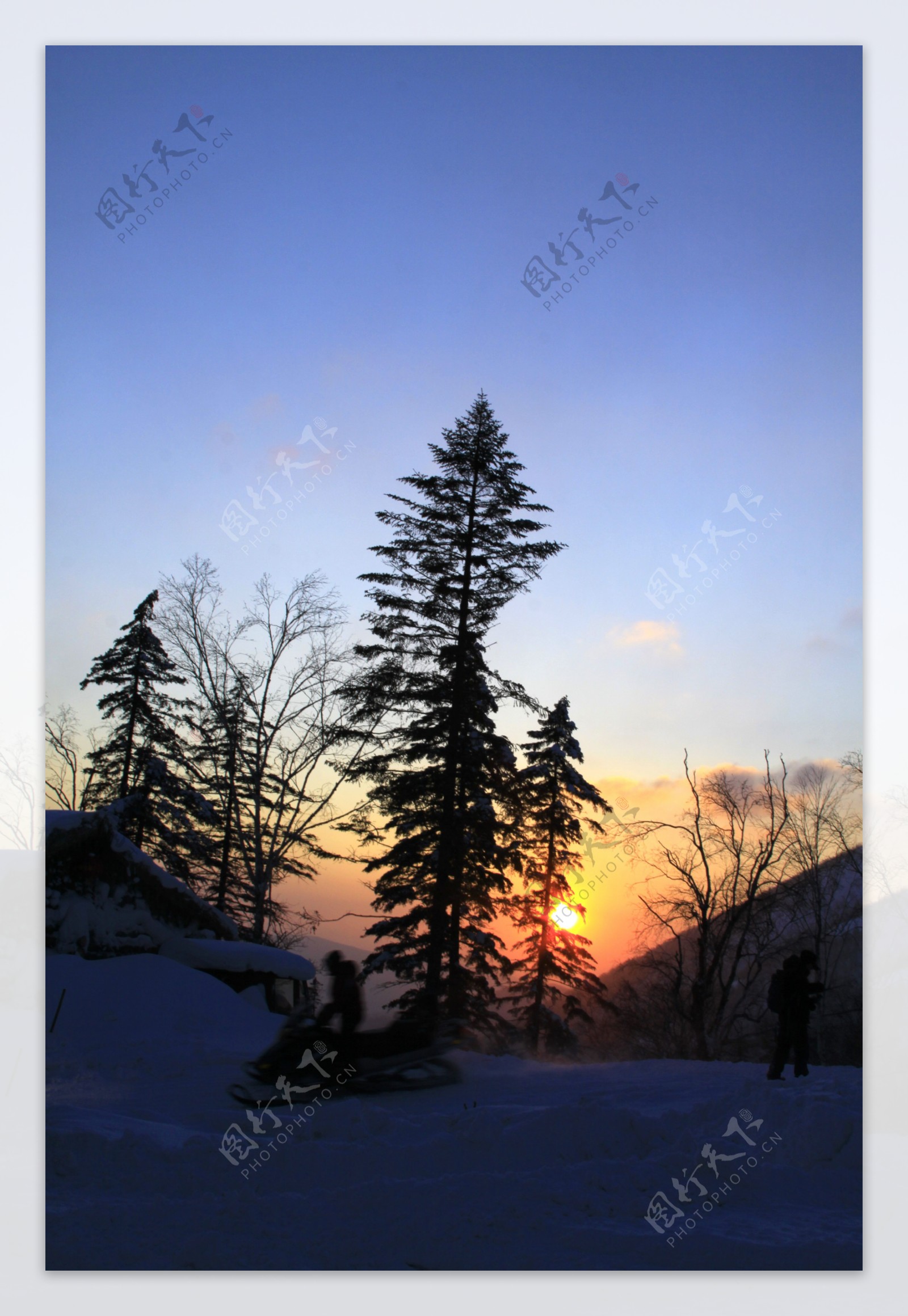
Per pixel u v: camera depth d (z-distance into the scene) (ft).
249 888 120.78
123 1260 23.11
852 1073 46.44
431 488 95.66
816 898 113.09
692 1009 110.01
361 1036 47.34
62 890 81.46
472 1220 25.23
